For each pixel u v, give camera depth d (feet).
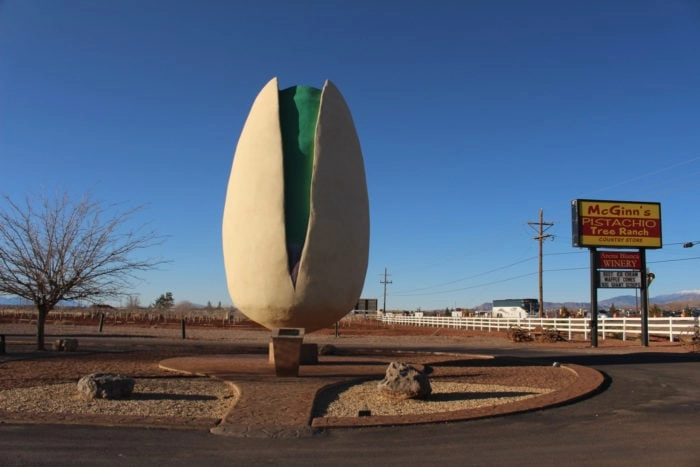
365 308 394.93
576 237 93.66
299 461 23.06
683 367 57.57
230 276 52.65
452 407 34.42
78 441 25.39
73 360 56.39
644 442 26.58
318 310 49.78
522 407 33.68
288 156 50.96
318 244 48.91
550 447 25.63
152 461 22.66
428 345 99.14
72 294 65.51
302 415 30.73
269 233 49.03
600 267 94.32
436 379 46.55
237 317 236.43
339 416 31.32
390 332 158.71
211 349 72.95
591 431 28.71
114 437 26.18
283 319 50.39
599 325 118.21
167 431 27.50
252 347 77.71
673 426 29.89
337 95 53.36
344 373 47.39
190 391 38.52
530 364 58.80
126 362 55.06
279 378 43.68
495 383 44.29
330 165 50.52
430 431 28.43
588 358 67.56
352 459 23.48
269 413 31.07
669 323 100.27
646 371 54.03
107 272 69.67
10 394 36.45
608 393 40.45
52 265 63.52
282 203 49.16
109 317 216.74
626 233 94.58
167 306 335.88
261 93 53.83
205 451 24.25
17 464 21.94
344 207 50.75
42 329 67.72
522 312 223.10
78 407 32.55
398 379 36.29
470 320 174.50
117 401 34.40
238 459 23.17
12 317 194.59
